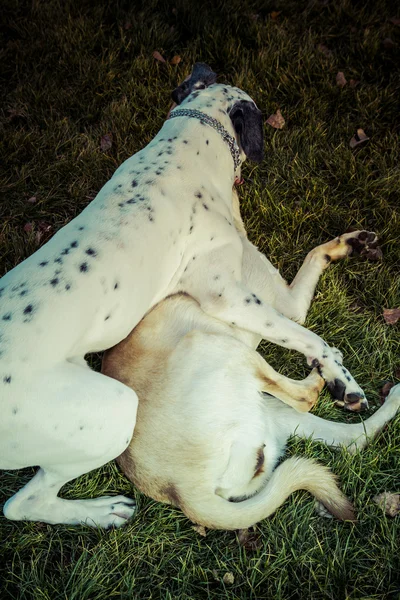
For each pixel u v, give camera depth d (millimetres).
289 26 2029
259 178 1721
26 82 1934
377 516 1238
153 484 1243
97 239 1235
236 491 1257
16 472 1340
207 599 1196
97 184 1735
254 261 1439
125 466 1271
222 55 1961
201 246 1342
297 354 1459
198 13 2031
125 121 1818
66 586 1206
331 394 1386
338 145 1760
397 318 1477
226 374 1263
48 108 1894
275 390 1313
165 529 1266
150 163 1359
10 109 1883
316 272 1525
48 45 2004
